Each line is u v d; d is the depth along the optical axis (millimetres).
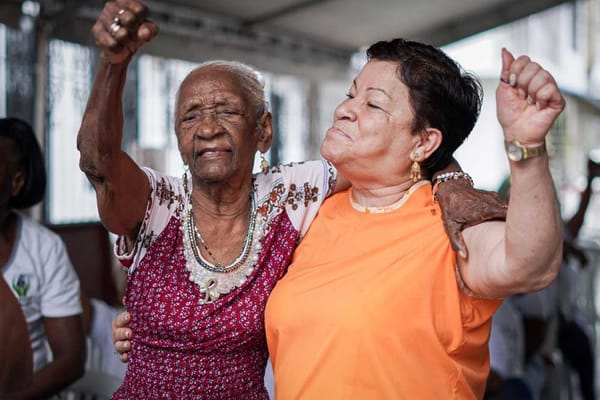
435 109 1315
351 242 1371
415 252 1279
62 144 3727
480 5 4992
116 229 1458
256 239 1532
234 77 1491
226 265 1509
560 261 1077
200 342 1462
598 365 4484
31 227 2131
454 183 1330
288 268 1500
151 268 1492
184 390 1476
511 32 10125
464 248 1196
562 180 8617
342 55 5719
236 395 1507
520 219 1035
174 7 4184
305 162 1662
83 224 3650
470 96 1369
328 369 1270
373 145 1319
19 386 1967
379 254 1307
